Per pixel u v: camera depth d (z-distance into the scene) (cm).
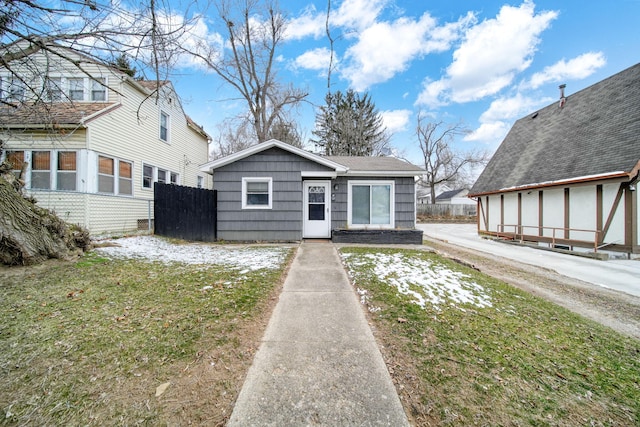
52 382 191
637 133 905
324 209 936
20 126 687
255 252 668
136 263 510
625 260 863
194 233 841
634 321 381
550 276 646
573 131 1215
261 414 171
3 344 233
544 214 1187
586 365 242
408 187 940
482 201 1617
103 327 267
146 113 1091
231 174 867
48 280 395
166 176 1245
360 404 182
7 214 432
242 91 1634
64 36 380
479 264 755
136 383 193
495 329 298
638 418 181
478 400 190
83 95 940
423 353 244
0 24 367
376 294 385
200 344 245
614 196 925
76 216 800
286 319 307
